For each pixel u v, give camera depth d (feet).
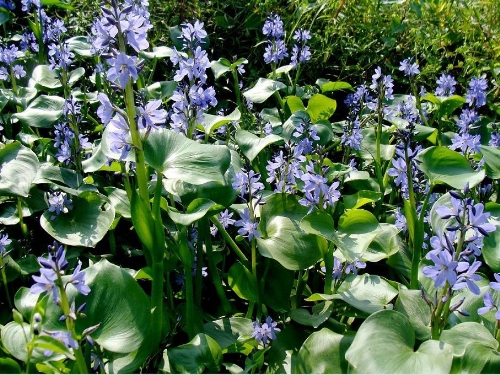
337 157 2.72
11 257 1.90
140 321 1.34
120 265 2.07
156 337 1.45
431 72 3.30
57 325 1.32
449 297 1.37
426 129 2.42
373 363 1.26
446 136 2.67
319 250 1.66
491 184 2.16
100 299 1.36
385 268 2.04
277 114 2.73
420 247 1.67
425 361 1.25
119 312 1.35
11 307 1.77
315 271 1.88
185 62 1.70
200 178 1.45
